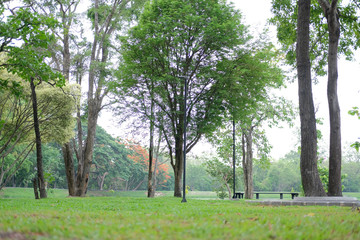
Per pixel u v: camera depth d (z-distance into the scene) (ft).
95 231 15.74
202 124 82.33
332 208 39.68
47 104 90.74
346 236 15.70
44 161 179.63
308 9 58.54
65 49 104.83
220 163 132.57
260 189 290.76
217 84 81.35
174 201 64.18
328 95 60.34
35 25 52.90
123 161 209.05
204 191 280.31
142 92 86.02
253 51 84.43
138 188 248.52
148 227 17.46
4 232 15.83
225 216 24.52
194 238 13.94
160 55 82.23
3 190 161.27
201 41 79.87
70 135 97.14
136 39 84.99
